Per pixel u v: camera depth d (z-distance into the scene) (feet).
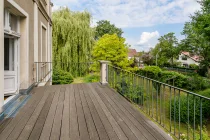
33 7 20.51
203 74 78.43
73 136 8.67
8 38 15.78
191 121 26.12
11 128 9.51
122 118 11.16
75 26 42.68
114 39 41.29
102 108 13.09
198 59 72.08
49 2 35.04
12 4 12.98
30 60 18.88
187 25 73.15
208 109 26.96
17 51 16.47
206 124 26.23
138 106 14.03
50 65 35.83
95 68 41.73
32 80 19.89
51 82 34.50
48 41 34.06
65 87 20.65
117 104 14.14
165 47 119.14
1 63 11.04
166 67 121.70
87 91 18.66
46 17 31.12
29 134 8.84
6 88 15.42
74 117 11.21
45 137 8.54
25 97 15.84
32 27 19.97
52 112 12.09
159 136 8.78
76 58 43.47
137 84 15.48
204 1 45.14
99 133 9.03
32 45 19.90
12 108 12.65
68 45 42.01
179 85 59.88
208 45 55.52
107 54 40.37
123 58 41.91
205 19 43.16
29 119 10.80
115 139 8.43
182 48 80.59
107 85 21.97
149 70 58.65
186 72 93.61
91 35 44.80
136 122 10.55
